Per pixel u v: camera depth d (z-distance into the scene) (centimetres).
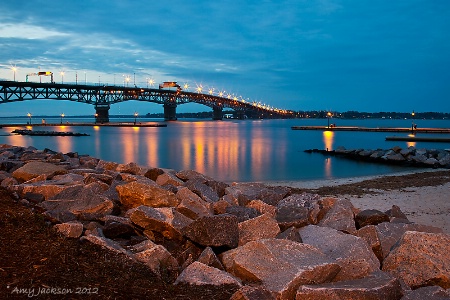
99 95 15788
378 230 783
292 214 834
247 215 839
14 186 887
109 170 1359
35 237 578
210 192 1101
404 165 3662
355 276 582
